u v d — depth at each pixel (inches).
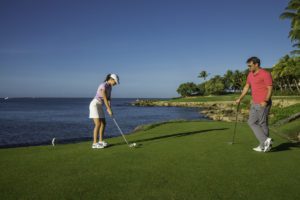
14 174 202.7
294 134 441.4
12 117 1940.2
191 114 2369.6
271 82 261.7
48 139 919.7
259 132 274.1
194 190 167.6
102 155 263.6
